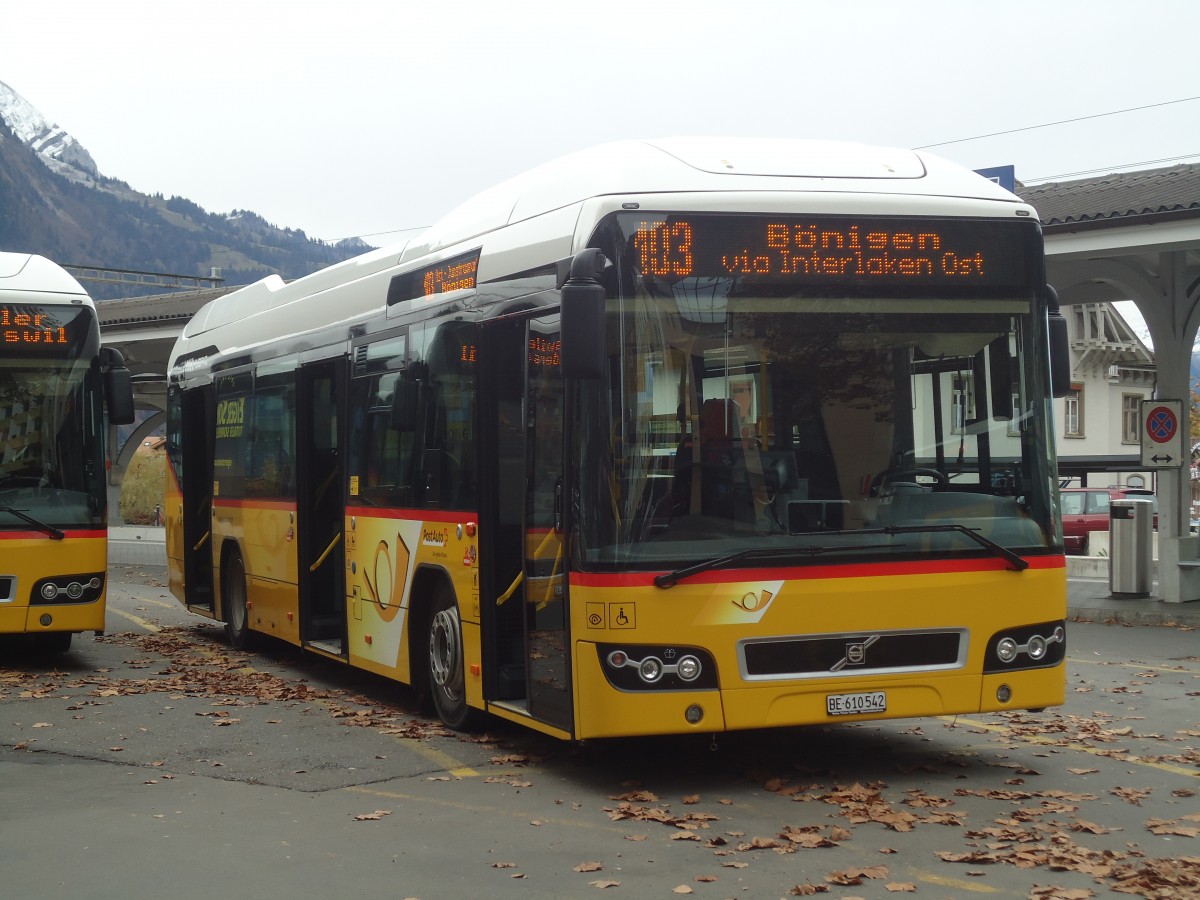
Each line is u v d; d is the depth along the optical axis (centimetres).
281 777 847
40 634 1599
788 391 781
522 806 765
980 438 807
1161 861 637
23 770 879
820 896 592
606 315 762
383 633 1092
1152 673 1320
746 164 813
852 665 778
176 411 1728
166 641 1602
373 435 1114
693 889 605
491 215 944
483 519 903
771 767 860
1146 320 1981
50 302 1321
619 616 753
